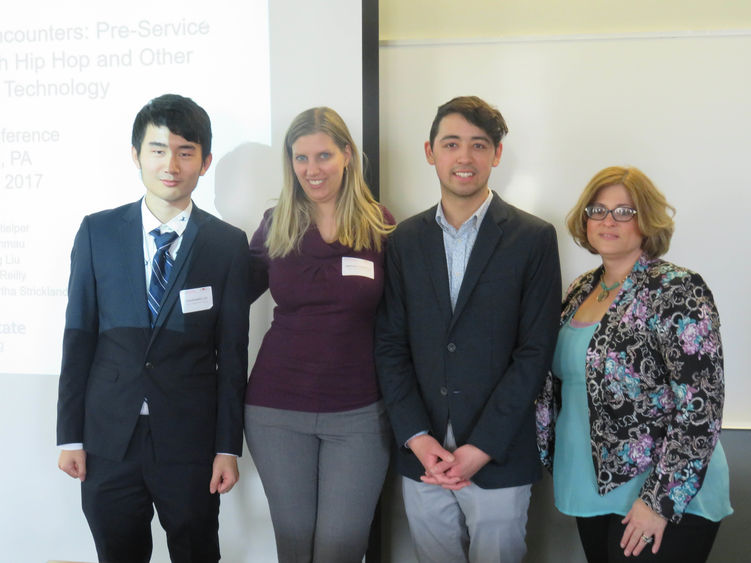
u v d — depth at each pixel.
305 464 1.82
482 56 2.27
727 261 2.23
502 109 2.28
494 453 1.67
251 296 1.99
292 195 1.82
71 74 2.27
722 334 2.25
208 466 1.86
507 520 1.77
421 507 1.87
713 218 2.23
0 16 2.28
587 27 2.26
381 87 2.32
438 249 1.80
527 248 1.73
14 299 2.34
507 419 1.68
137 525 1.88
